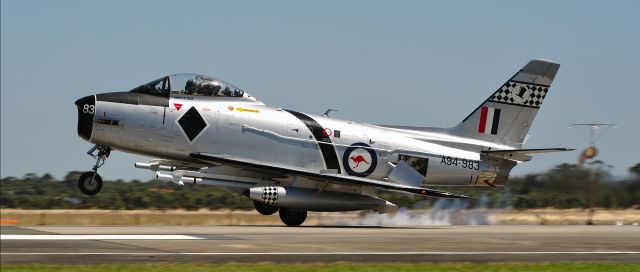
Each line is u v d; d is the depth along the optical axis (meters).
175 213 117.00
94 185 100.75
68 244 63.91
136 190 177.38
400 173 108.44
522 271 54.53
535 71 114.62
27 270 50.50
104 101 97.38
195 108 99.88
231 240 70.38
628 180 139.50
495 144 114.00
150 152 99.31
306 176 101.88
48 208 146.00
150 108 98.38
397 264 56.31
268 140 102.25
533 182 140.62
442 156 110.75
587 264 57.97
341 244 68.94
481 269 54.84
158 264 54.09
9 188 189.62
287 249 64.12
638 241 76.06
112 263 54.28
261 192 98.25
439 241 73.50
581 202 143.00
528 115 114.75
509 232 87.69
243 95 103.69
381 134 109.12
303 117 105.69
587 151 138.62
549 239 77.50
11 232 73.81
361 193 105.38
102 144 98.50
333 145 105.31
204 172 101.00
